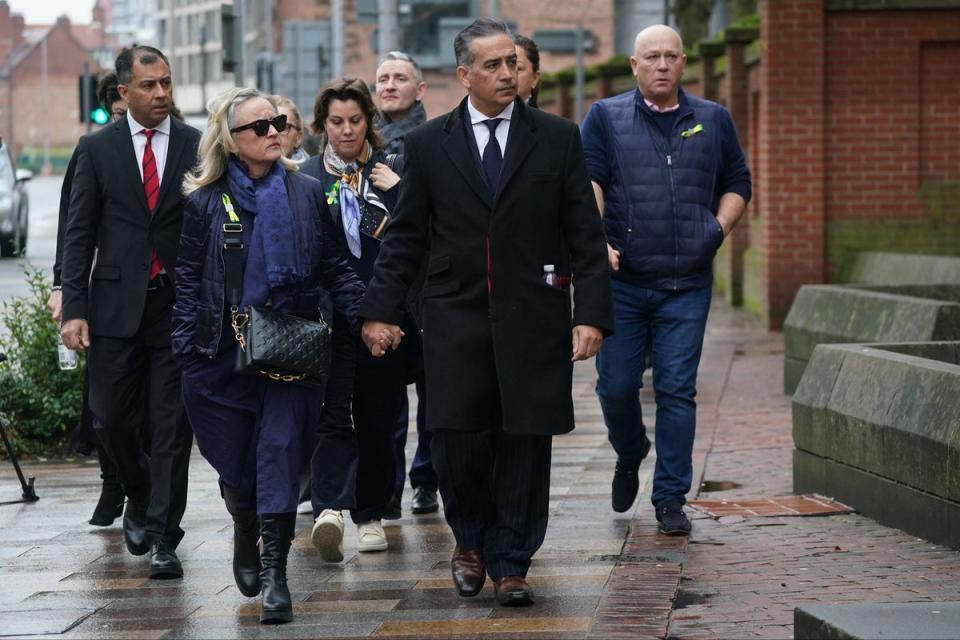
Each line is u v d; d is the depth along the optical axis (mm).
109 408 8078
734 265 25094
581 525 8820
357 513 8320
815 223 20000
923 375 8461
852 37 19812
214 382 6996
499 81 6941
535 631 6488
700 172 8672
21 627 6766
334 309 7391
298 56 29125
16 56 153875
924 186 19922
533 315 6977
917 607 5480
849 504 9180
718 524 8820
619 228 8641
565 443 12102
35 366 12664
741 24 24719
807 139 19891
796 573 7527
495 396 7082
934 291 14227
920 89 19844
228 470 7062
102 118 32312
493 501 7234
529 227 6992
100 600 7293
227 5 24641
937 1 19641
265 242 6926
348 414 8039
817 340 14023
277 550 6867
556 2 72312
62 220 8469
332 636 6504
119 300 8000
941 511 8062
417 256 7195
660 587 7180
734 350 18391
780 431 12383
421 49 64188
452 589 7363
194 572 7891
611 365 8695
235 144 6953
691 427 8586
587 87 37781
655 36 8617
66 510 9844
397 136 9625
